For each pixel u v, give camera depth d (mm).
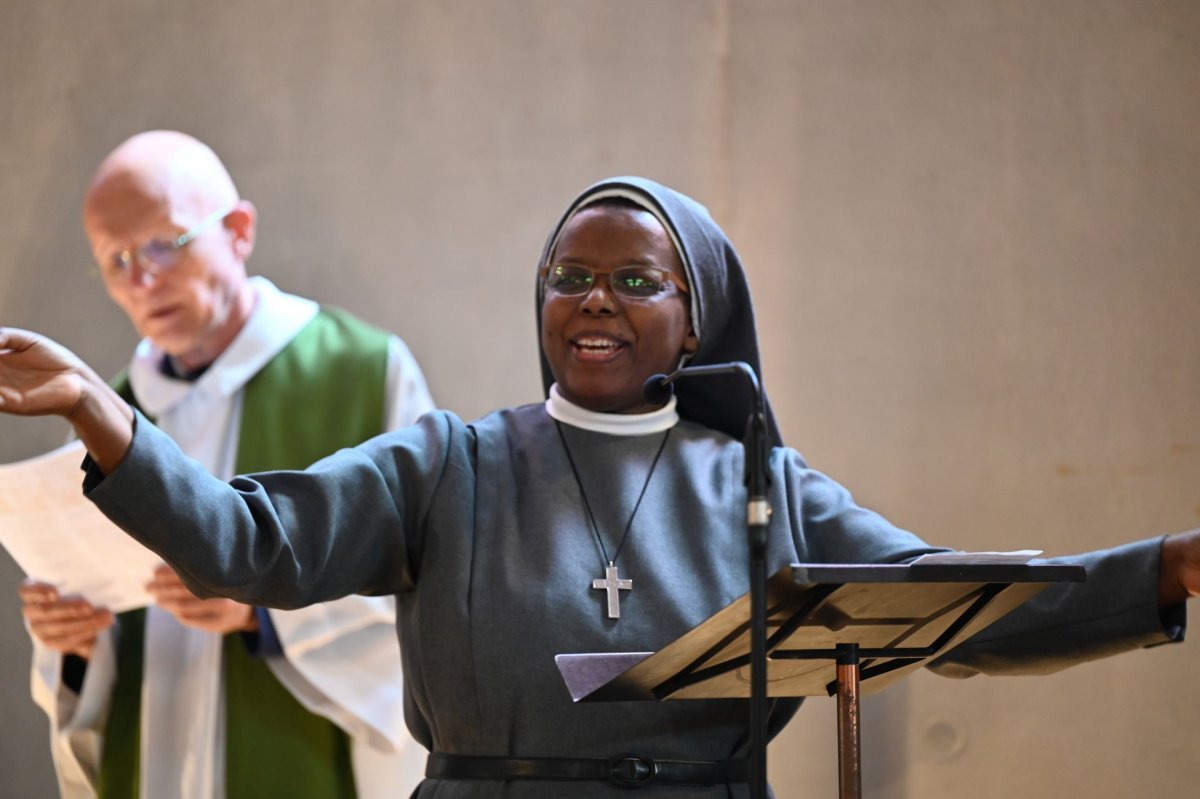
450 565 3490
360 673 5984
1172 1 6996
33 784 7500
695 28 7441
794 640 3043
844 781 3086
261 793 5957
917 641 3238
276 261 7707
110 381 7684
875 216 7148
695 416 4090
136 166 6320
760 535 2783
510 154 7559
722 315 4012
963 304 7023
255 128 7840
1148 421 6812
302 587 3322
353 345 6621
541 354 4180
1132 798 6586
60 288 7934
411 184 7641
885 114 7195
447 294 7527
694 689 3180
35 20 8164
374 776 6074
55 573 5664
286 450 6383
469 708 3371
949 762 6742
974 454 6922
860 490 6977
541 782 3299
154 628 6109
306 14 7867
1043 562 3000
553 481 3646
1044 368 6922
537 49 7602
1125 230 6930
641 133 7418
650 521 3598
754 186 7262
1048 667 3721
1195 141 6910
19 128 8094
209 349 6488
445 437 3680
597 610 3418
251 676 6055
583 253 3822
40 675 6043
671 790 3314
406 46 7742
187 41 7977
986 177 7074
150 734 5988
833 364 7082
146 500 3002
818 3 7320
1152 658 6648
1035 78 7078
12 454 7867
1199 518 6699
